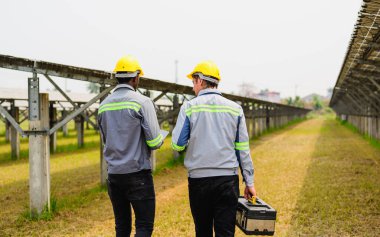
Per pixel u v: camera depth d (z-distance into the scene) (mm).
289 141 20844
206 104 3193
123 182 3281
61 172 11133
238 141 3225
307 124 46562
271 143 19688
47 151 6066
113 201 3465
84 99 19359
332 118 76875
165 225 5449
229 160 3154
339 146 17375
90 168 11922
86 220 5902
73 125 39625
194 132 3162
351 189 7750
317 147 17109
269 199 6988
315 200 6809
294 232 5074
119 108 3254
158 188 8477
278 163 12117
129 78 3381
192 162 3180
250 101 20828
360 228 5207
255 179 9258
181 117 3197
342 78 15234
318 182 8609
